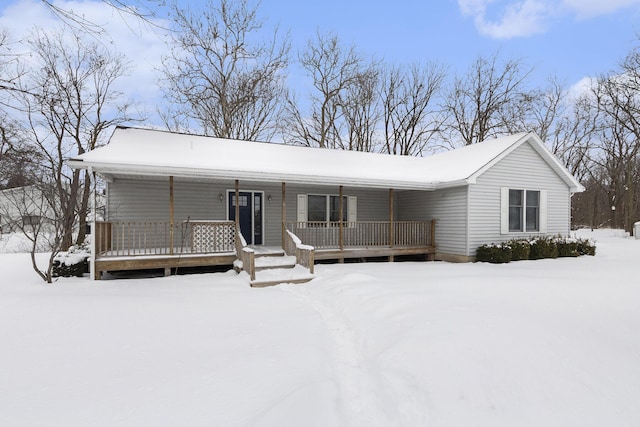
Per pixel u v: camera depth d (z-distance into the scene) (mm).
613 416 2461
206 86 20922
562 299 5398
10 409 2547
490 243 11516
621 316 4441
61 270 8391
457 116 26859
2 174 12531
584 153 27906
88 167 7699
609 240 19609
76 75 17016
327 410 2596
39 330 4355
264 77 22000
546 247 11578
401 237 11859
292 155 12609
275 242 11992
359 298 5879
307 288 7289
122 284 7562
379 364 3455
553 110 27078
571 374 2971
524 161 12297
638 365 3098
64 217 9594
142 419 2422
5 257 12656
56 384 2945
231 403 2641
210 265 9859
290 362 3441
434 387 2910
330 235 12562
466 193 11156
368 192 13461
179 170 8438
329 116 25609
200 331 4406
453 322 4184
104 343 3941
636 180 27516
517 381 2900
